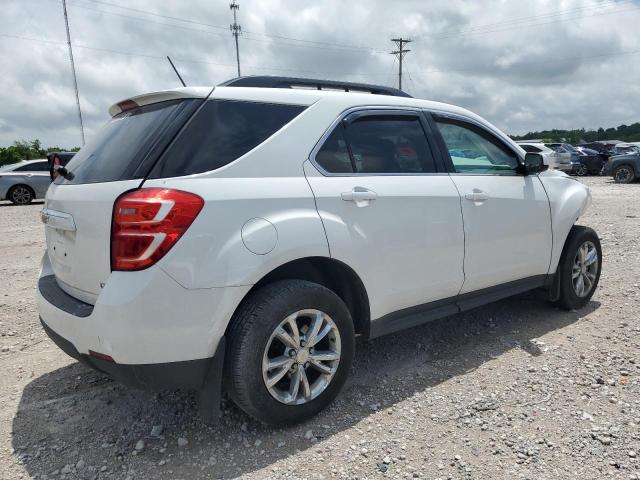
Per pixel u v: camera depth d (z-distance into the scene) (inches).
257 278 99.6
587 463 96.6
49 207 119.4
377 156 126.0
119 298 89.6
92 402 123.1
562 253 173.2
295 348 106.5
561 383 127.0
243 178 102.3
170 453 102.3
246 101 109.4
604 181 845.8
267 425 110.7
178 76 132.3
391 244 121.9
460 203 137.5
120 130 113.3
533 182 163.3
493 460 98.2
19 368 142.9
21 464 99.6
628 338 152.6
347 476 94.3
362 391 126.0
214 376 98.0
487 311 181.9
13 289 221.1
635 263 238.1
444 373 135.0
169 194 92.0
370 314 121.5
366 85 140.7
